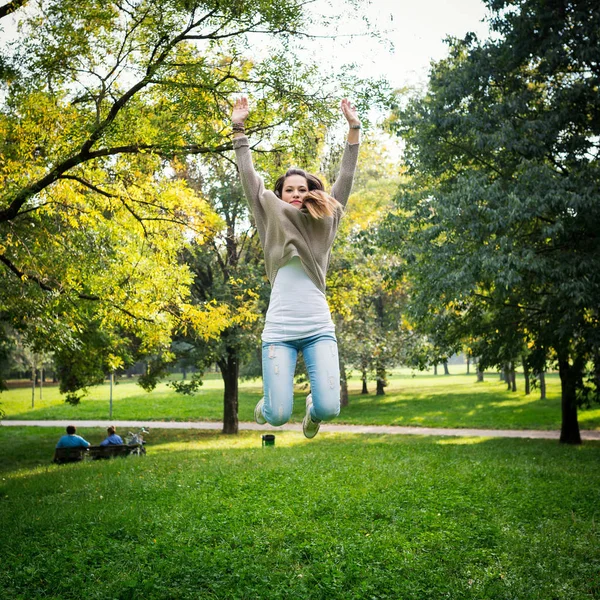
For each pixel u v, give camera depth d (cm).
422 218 1778
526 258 1391
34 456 2077
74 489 1127
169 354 1443
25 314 1152
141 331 1351
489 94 1745
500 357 1997
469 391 4538
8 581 613
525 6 1562
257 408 329
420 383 5900
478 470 1249
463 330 2023
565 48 1586
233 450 1825
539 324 1803
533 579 616
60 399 4706
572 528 798
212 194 2180
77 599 578
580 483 1120
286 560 675
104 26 1031
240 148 323
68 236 1241
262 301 2222
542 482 1122
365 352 3094
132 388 5716
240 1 955
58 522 844
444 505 913
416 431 2658
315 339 296
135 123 1032
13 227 1171
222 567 644
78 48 1012
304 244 303
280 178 332
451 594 573
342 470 1248
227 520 830
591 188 1407
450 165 1834
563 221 1488
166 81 964
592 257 1438
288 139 1091
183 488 1076
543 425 2786
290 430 2723
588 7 1508
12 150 1080
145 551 701
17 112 1059
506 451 1705
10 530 811
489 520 840
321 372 291
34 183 1027
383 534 764
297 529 784
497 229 1489
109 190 1257
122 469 1406
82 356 1738
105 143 1028
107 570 643
